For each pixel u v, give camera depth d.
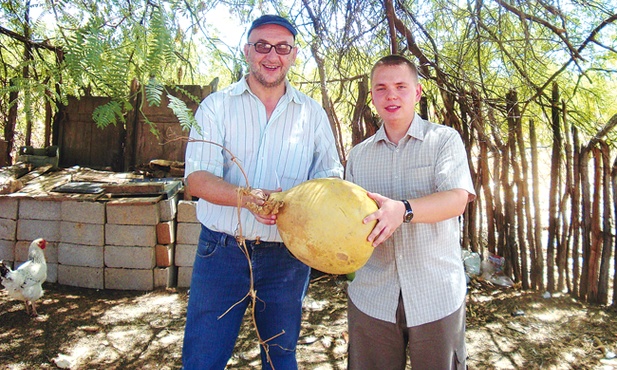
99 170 5.38
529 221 4.41
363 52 4.96
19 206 4.44
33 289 3.65
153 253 4.37
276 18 1.87
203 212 2.03
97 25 0.88
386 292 1.96
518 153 4.55
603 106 4.83
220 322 1.97
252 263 1.98
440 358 1.91
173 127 5.26
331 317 3.85
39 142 6.29
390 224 1.57
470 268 4.57
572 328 3.62
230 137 1.98
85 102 5.53
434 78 4.62
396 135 2.03
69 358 3.08
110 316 3.78
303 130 2.08
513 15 4.77
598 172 4.09
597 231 4.11
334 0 4.22
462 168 1.86
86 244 4.36
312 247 1.51
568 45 4.06
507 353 3.24
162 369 3.02
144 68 0.91
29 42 2.06
